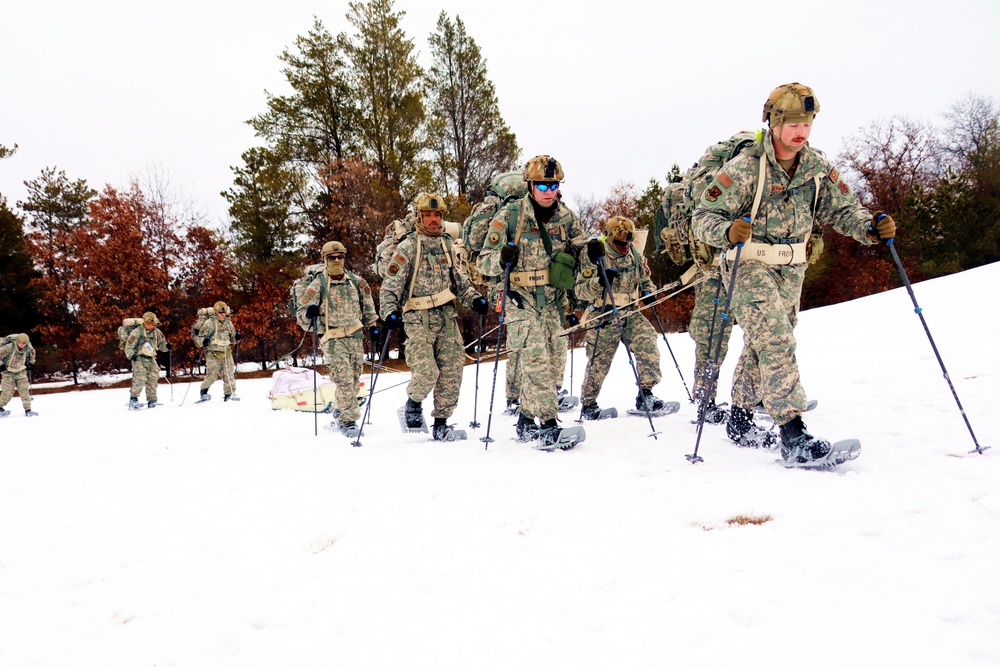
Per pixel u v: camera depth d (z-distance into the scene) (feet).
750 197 11.37
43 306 87.35
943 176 125.49
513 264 14.02
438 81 94.27
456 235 19.15
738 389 13.02
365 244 78.95
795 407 10.61
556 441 13.71
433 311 17.03
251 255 82.12
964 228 100.68
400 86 85.56
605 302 18.39
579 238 15.37
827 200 11.87
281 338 95.55
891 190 124.16
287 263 80.33
